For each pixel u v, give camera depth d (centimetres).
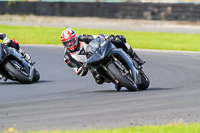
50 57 5612
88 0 17000
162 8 12950
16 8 14500
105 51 2627
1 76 3341
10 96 2759
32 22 12362
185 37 8825
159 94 2697
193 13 12562
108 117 1964
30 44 7138
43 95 2794
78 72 2709
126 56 2739
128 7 13350
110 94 2742
